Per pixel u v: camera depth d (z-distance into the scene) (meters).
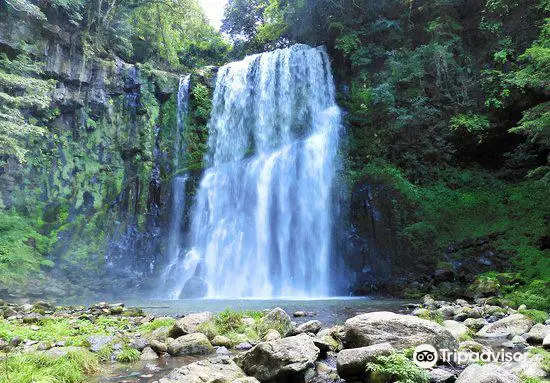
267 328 7.60
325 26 27.77
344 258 19.84
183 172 24.77
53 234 20.72
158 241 23.12
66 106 22.80
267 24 32.69
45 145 21.98
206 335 7.27
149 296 19.95
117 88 24.89
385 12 25.16
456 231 17.97
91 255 20.97
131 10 28.47
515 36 20.41
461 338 7.11
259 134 25.88
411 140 21.44
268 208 23.02
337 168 22.12
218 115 26.92
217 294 21.03
